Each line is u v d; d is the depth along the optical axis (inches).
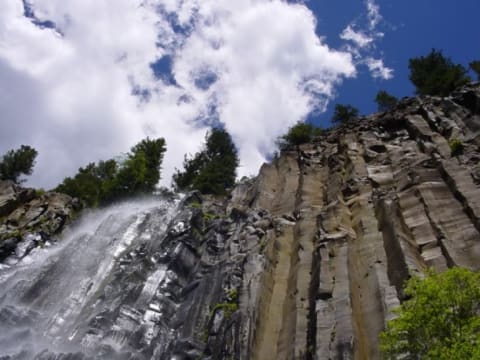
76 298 1357.0
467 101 1498.5
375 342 804.0
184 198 1892.2
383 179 1321.4
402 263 919.0
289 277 1113.4
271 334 962.7
